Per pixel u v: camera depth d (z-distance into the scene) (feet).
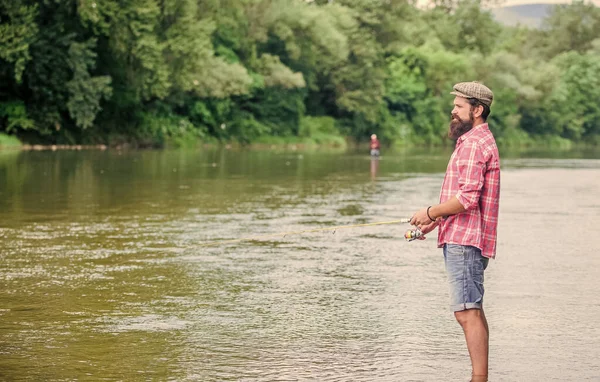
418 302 26.32
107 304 25.64
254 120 242.58
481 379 18.38
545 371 19.04
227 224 45.11
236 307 25.45
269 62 242.58
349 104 284.61
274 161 126.72
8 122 162.40
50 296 26.68
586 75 423.64
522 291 28.12
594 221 48.67
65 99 164.96
